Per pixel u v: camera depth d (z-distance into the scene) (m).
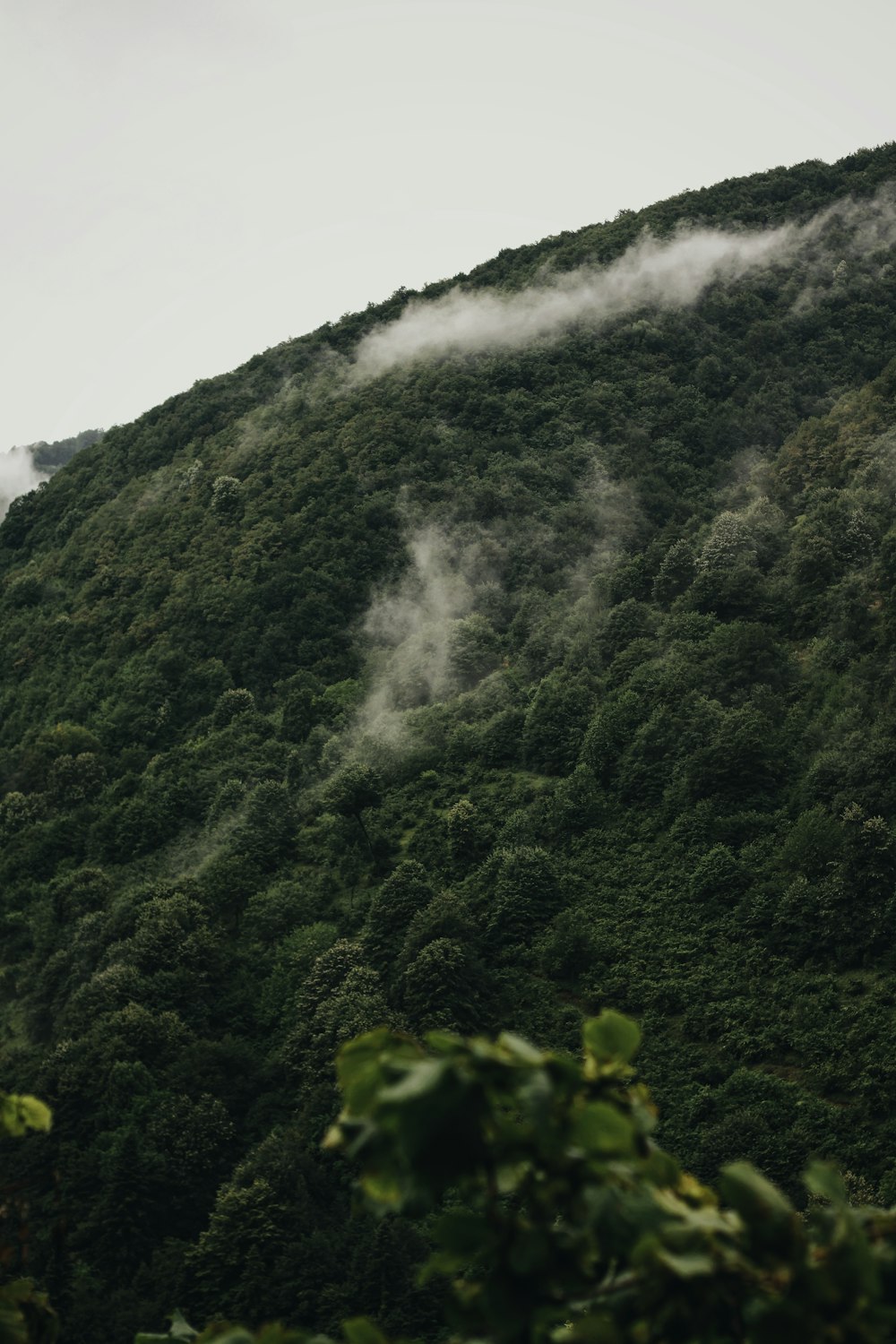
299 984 65.69
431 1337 43.19
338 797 75.81
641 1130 4.68
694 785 68.19
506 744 80.19
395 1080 4.26
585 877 66.62
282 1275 46.41
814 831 60.81
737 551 88.56
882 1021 51.75
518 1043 4.43
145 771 95.81
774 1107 49.84
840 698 70.75
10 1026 75.50
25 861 90.25
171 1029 62.22
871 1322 4.27
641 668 79.62
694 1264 4.33
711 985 57.28
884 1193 43.69
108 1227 50.22
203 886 74.56
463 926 63.19
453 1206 47.44
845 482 97.12
